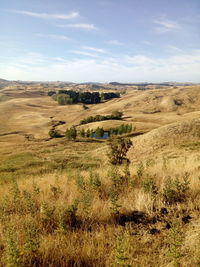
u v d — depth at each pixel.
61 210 3.85
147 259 2.74
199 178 5.32
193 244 2.93
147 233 3.35
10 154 49.81
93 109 147.00
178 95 143.62
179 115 105.94
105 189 5.38
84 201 4.11
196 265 2.57
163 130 36.84
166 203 4.39
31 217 3.82
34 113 140.50
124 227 3.54
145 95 149.38
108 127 86.31
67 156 41.69
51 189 5.47
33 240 2.94
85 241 3.12
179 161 10.78
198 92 147.50
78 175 6.26
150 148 32.16
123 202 4.47
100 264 2.68
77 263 2.70
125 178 6.01
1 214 4.02
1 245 3.13
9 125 109.19
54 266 2.73
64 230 3.40
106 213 3.97
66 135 74.19
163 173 6.43
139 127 82.88
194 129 35.09
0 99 194.75
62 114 138.62
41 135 90.00
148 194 4.50
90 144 65.19
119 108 133.62
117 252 2.56
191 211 3.92
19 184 7.26
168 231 3.33
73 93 193.12
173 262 2.57
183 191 4.64
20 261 2.62
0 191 6.50
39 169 29.31
